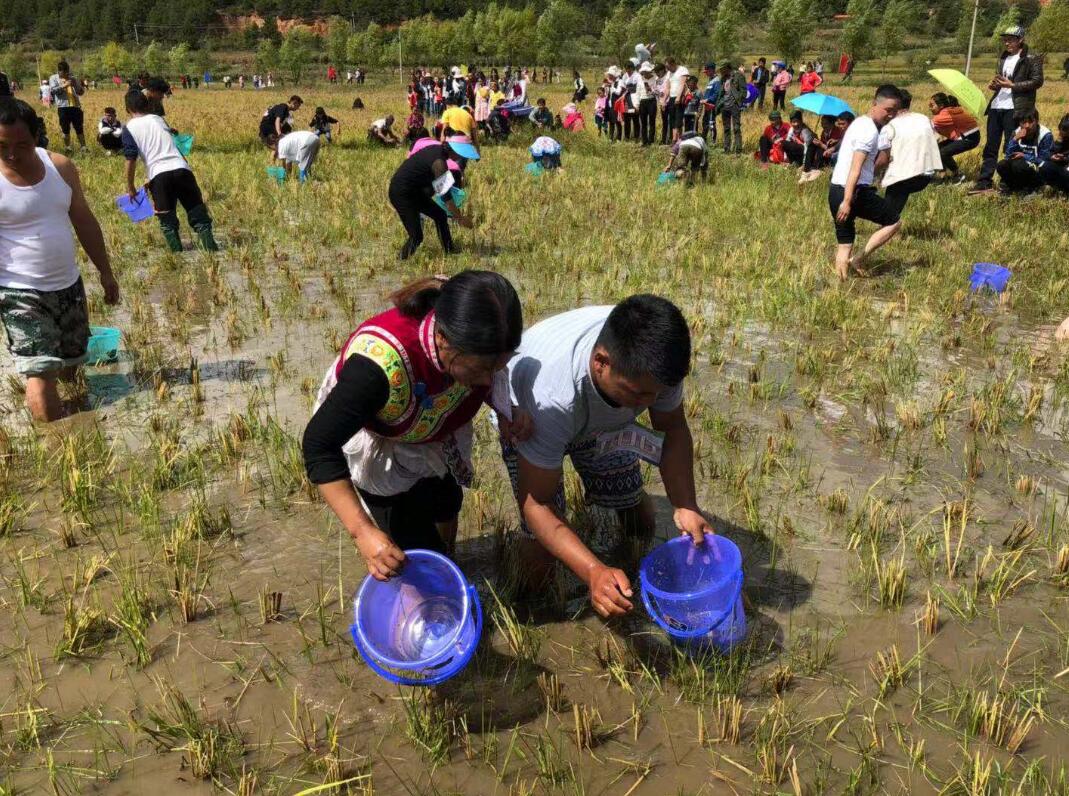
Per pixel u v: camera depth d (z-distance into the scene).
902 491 4.19
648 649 3.13
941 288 7.57
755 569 3.59
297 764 2.63
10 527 3.82
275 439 4.61
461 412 2.88
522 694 2.92
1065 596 3.39
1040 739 2.71
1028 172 11.34
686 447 3.11
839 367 5.79
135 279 7.95
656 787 2.55
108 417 5.00
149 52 100.25
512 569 3.45
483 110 21.94
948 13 104.25
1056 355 5.99
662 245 9.09
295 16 160.75
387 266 8.43
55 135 20.61
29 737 2.69
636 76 19.02
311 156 13.47
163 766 2.61
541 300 7.33
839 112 14.11
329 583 3.49
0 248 4.60
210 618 3.28
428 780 2.58
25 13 173.12
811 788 2.54
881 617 3.28
